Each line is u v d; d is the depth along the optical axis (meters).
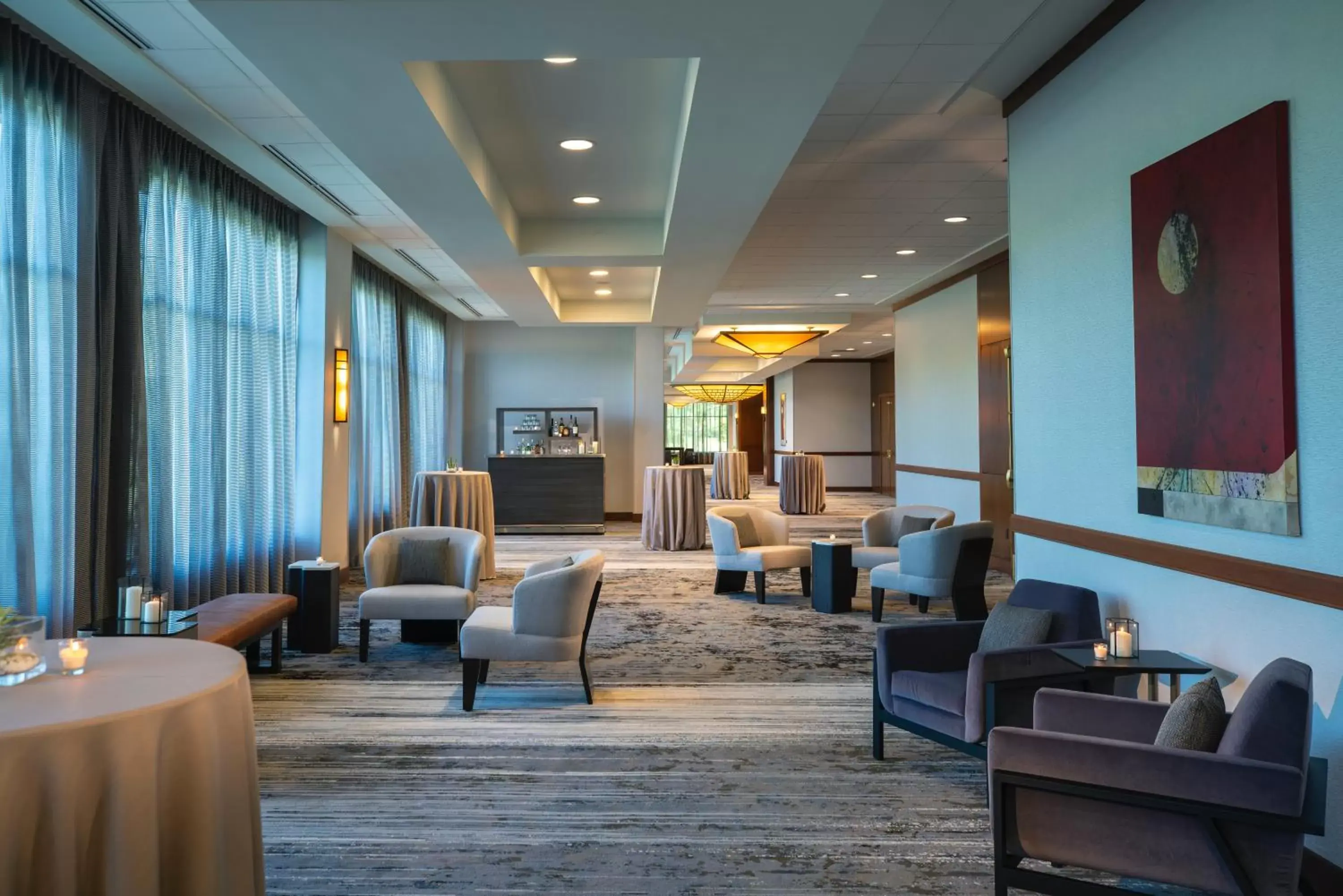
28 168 4.56
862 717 4.74
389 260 10.21
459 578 6.34
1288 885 2.25
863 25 3.25
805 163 6.37
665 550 11.89
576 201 6.88
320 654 6.09
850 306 13.35
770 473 27.22
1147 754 2.39
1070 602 3.97
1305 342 2.93
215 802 2.33
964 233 8.55
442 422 14.20
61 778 2.03
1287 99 3.01
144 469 5.66
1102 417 4.26
